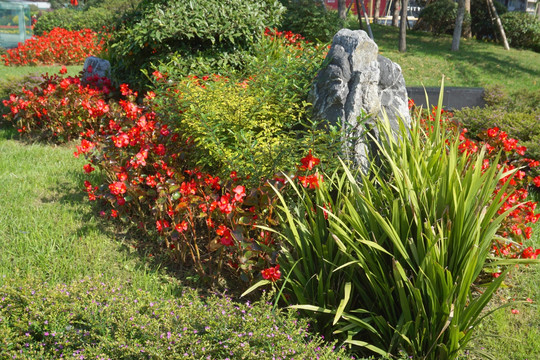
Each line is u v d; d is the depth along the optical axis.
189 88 4.74
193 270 3.96
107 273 3.81
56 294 2.82
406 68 14.73
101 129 5.87
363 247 3.08
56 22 22.23
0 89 8.17
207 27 6.79
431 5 19.62
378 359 3.10
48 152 6.33
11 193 4.89
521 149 5.16
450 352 2.93
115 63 7.70
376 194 3.34
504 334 3.56
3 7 18.44
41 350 2.50
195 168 4.31
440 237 2.80
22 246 3.98
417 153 3.51
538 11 24.61
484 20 20.70
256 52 7.00
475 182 3.02
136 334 2.61
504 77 14.56
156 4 6.74
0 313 2.69
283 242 3.64
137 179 4.34
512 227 3.95
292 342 2.71
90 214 4.62
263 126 4.32
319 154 4.05
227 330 2.65
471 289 3.62
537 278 4.24
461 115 7.30
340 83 4.46
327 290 3.25
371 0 28.11
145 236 4.36
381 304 3.18
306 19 13.38
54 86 7.14
